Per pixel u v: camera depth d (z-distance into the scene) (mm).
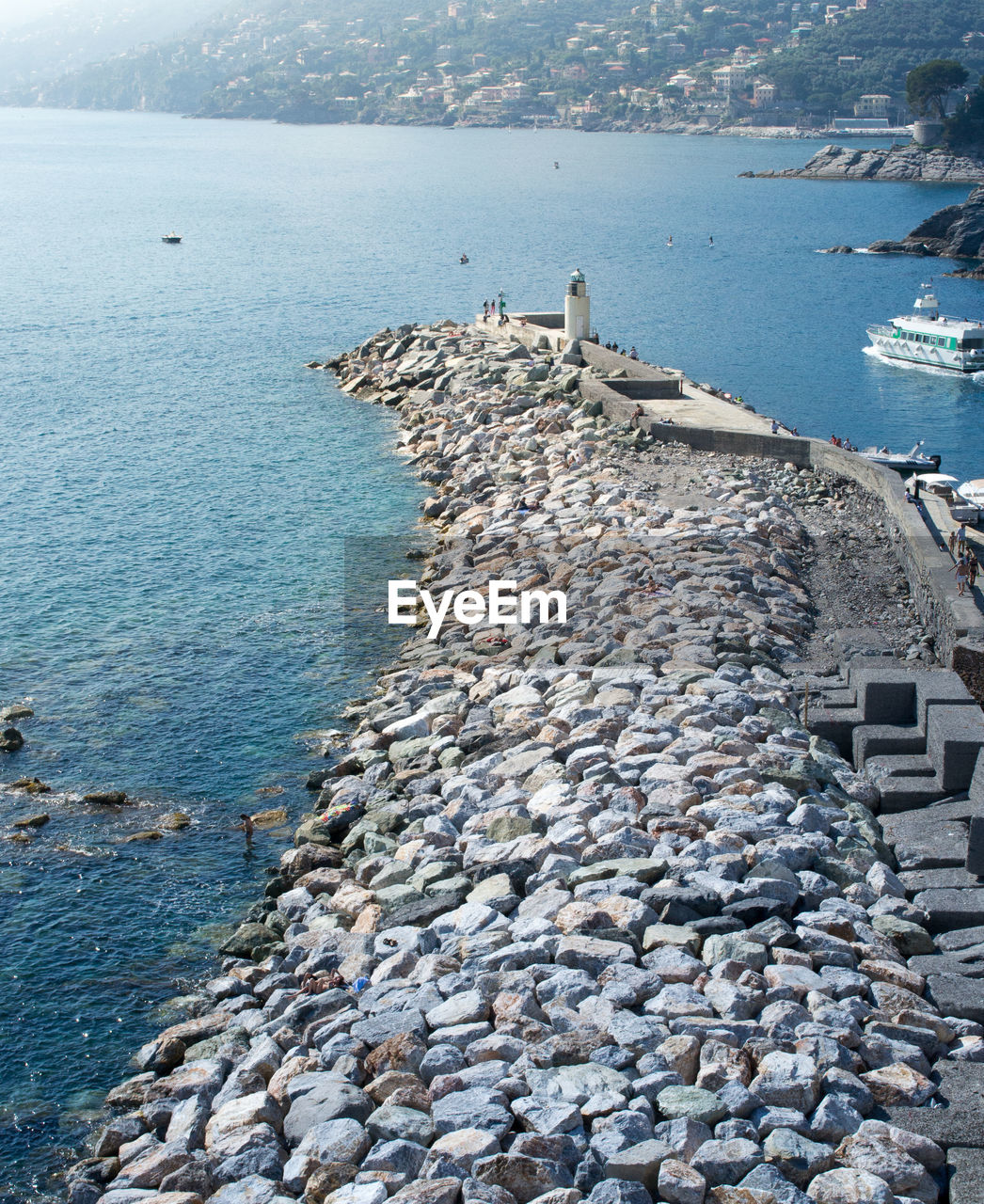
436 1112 17703
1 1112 20234
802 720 30047
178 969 23844
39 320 95000
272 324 95000
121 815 29203
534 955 21219
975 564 35594
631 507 45969
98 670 36594
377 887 25109
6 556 45750
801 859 23500
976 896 22672
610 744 28953
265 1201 16703
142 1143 18875
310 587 43094
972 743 26125
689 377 82250
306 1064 19375
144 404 69438
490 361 70875
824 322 102750
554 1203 15875
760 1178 16094
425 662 36375
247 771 31203
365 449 60688
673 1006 19438
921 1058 18438
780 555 41125
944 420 73375
